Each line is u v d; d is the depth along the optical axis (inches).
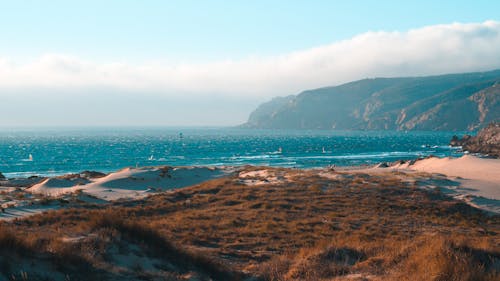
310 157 6028.5
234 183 1931.6
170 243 609.6
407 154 6688.0
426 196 1611.7
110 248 519.8
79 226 611.8
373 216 1249.4
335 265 602.9
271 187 1758.1
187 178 2353.6
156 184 2153.1
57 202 1347.2
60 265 432.5
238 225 1066.1
